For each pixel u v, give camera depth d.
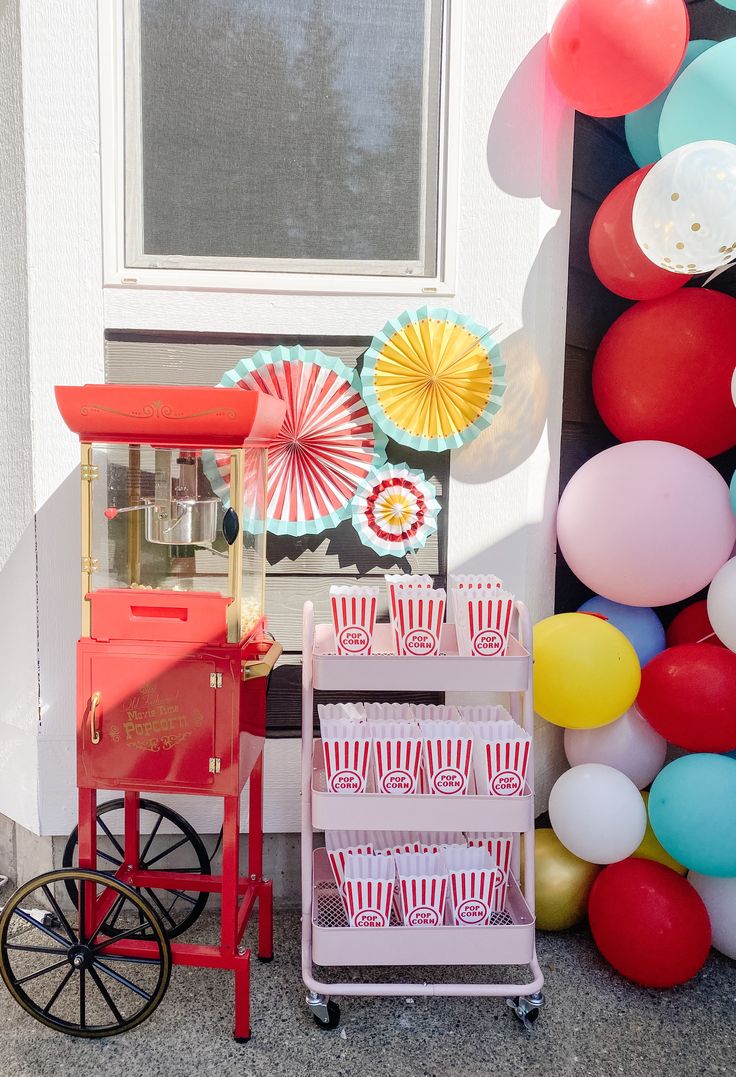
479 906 1.89
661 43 2.00
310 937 1.92
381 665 1.87
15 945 1.84
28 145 2.15
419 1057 1.83
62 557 2.26
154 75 2.21
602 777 2.14
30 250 2.18
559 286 2.40
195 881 2.11
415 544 2.32
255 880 2.14
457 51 2.24
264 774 2.38
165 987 1.81
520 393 2.34
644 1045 1.89
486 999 2.04
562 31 2.09
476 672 1.89
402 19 2.24
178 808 2.37
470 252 2.31
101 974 2.11
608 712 2.14
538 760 2.47
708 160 1.79
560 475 2.56
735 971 2.18
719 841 1.97
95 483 1.77
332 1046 1.86
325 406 2.26
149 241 2.26
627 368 2.31
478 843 2.04
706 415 2.24
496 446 2.36
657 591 2.20
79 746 1.80
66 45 2.14
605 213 2.26
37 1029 1.90
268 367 2.21
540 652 2.16
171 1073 1.77
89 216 2.20
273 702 2.39
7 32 2.14
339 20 2.24
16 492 2.27
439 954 1.86
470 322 2.23
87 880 1.81
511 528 2.38
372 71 2.26
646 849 2.28
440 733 1.96
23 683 2.31
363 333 2.31
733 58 2.01
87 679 1.78
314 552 2.37
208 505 1.75
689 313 2.23
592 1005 2.02
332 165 2.29
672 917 2.00
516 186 2.29
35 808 2.32
